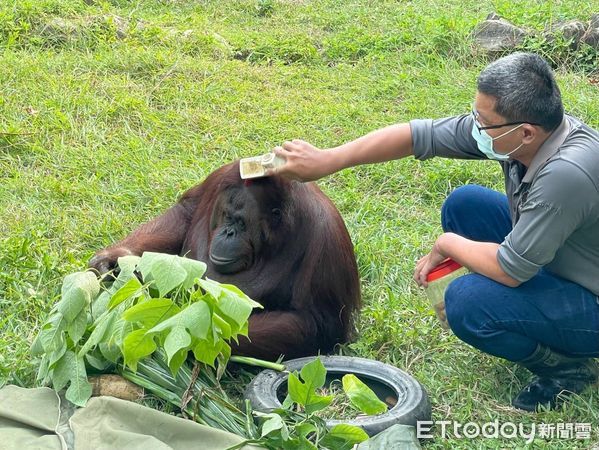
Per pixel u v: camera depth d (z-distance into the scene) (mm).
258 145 4816
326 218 3309
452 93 5430
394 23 6859
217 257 3215
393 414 2822
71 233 3902
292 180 3279
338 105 5254
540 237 2770
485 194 3232
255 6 7359
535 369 3033
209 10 7238
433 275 3082
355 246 3824
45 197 4191
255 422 2854
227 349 2869
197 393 2859
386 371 3037
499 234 3246
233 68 5727
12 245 3697
